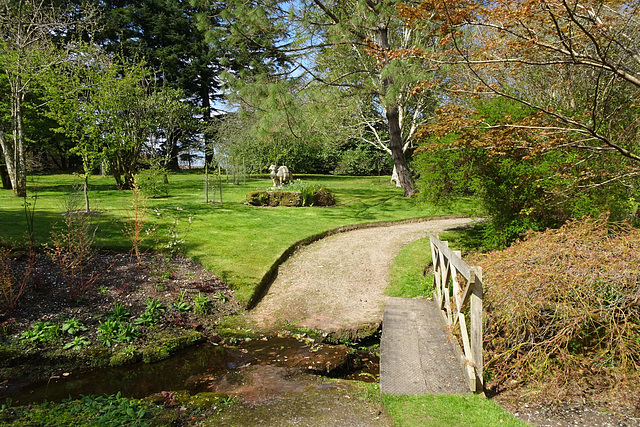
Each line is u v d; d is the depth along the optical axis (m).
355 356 5.22
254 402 3.75
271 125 11.34
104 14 28.39
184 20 32.28
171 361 4.94
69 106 13.30
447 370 3.83
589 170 6.44
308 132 12.46
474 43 11.02
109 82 14.39
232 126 24.86
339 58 17.69
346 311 6.42
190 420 3.41
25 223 9.49
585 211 7.59
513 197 8.34
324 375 4.57
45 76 13.57
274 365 4.75
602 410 3.16
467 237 10.86
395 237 11.26
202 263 7.91
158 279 6.84
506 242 8.73
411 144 23.25
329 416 3.40
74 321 5.27
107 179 24.09
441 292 5.60
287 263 8.84
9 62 13.95
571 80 8.77
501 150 6.36
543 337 3.69
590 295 3.61
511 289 3.81
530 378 3.56
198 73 33.25
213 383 4.29
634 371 3.45
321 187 16.41
